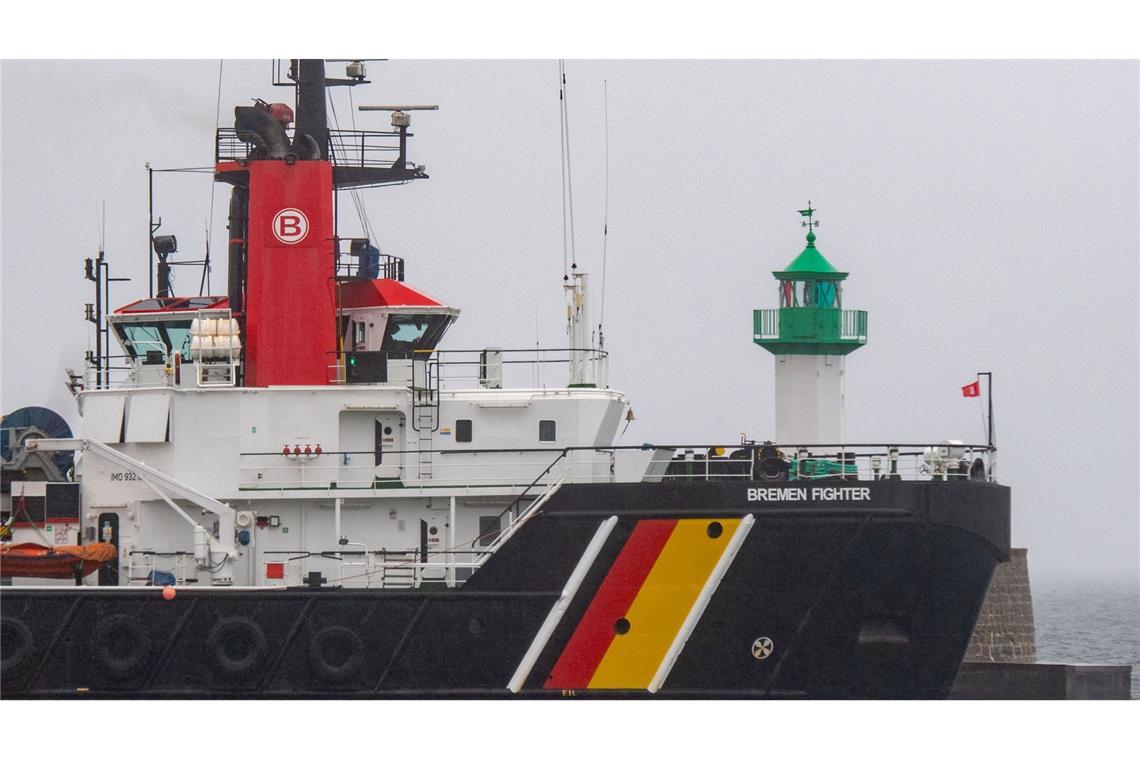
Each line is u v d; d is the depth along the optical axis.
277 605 137.88
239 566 143.62
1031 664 180.25
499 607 137.12
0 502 145.88
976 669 180.38
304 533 144.88
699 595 137.12
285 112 152.12
